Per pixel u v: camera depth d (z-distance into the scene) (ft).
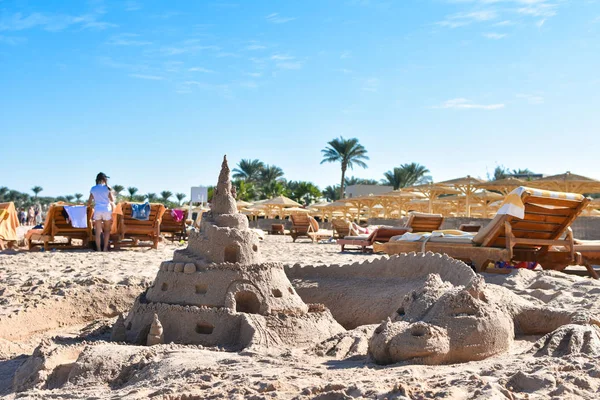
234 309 19.88
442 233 37.37
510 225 32.73
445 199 119.24
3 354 20.98
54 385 16.72
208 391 12.34
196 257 21.36
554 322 18.78
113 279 31.68
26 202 312.09
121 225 53.83
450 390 11.12
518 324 19.06
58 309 26.27
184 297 20.62
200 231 22.16
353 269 27.76
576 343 14.97
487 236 33.86
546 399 10.91
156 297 21.25
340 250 63.52
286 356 16.21
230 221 21.98
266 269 21.20
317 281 27.68
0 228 54.03
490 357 15.28
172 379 14.12
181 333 19.67
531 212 33.47
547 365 13.06
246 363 14.97
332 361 15.65
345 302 26.17
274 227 119.24
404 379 12.34
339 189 256.11
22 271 36.68
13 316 23.84
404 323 15.44
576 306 22.15
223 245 21.33
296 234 87.51
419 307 16.33
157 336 19.13
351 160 198.08
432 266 25.52
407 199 134.72
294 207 150.71
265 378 13.03
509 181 89.40
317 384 12.37
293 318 20.21
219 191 22.63
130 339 20.21
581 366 12.91
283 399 11.49
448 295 15.74
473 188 100.01
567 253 34.83
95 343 18.81
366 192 221.87
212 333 19.38
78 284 29.96
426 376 13.01
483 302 15.89
